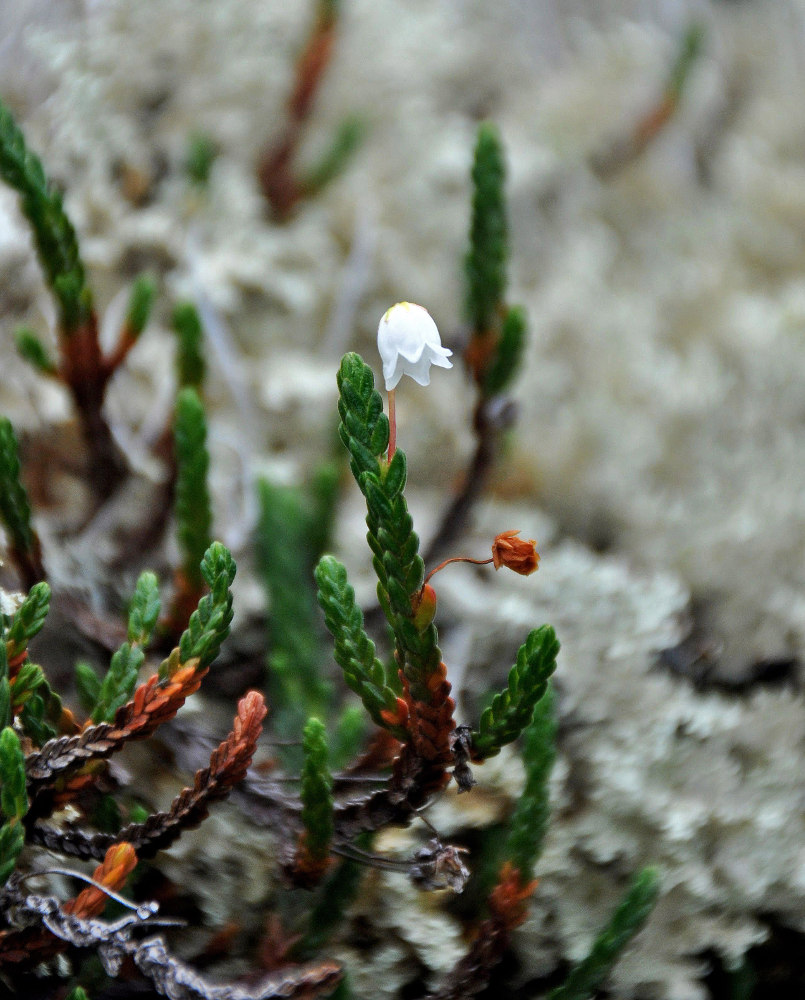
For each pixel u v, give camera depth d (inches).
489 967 11.9
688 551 15.1
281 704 12.7
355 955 12.3
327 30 18.3
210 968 12.2
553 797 12.6
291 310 18.4
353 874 12.0
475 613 13.7
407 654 11.2
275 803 12.1
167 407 15.5
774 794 13.0
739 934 12.6
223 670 13.2
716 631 14.2
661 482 17.1
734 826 12.9
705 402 17.2
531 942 12.5
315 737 11.4
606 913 12.6
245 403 15.8
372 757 12.1
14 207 15.8
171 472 13.4
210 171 18.5
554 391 18.3
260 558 13.0
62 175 17.4
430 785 11.5
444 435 17.1
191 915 12.3
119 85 18.8
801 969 12.9
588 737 13.1
